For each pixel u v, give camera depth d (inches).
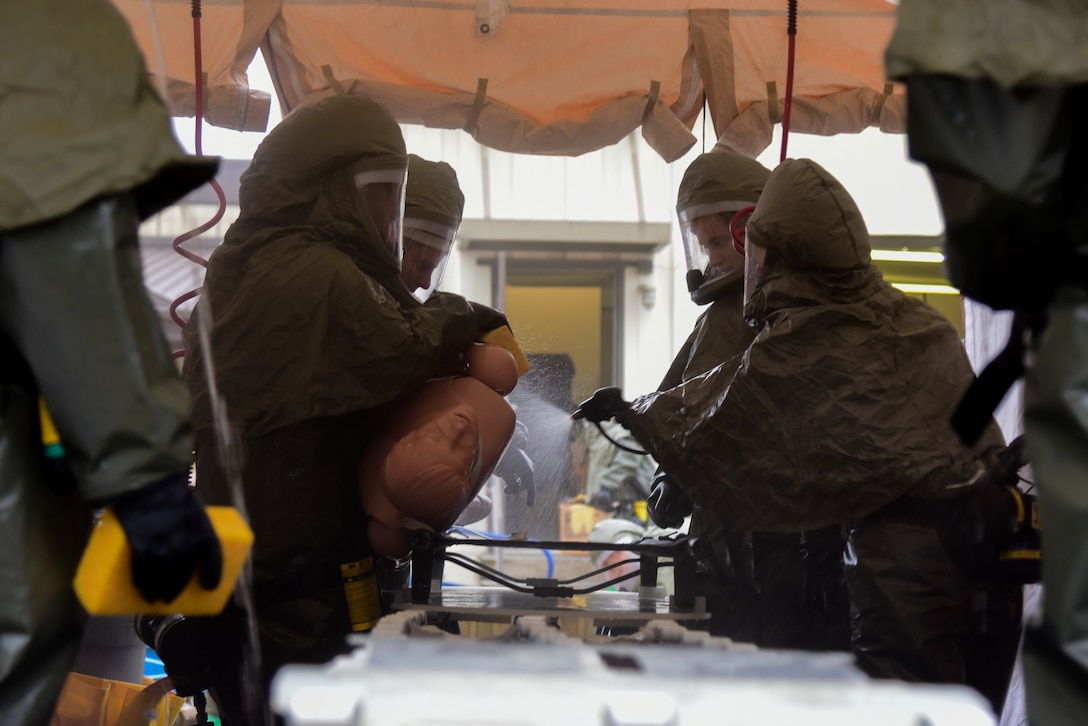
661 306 274.4
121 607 62.5
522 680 41.1
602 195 275.9
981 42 60.0
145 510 61.7
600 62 173.8
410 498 112.3
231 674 117.5
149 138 64.0
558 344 273.1
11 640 63.6
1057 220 62.5
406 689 39.4
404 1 169.5
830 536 131.4
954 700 40.7
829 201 124.6
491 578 114.3
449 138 273.3
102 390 62.0
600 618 101.5
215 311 117.0
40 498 66.2
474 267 272.4
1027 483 118.0
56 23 64.8
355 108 121.6
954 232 63.5
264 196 119.2
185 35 164.6
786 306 125.0
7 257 62.4
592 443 252.8
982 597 115.6
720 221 146.6
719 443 124.4
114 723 135.8
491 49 172.6
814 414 119.6
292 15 169.0
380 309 115.0
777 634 133.0
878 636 114.7
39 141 62.2
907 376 120.6
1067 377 62.2
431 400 123.4
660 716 37.8
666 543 113.2
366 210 119.4
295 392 112.5
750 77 175.0
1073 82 59.2
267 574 113.1
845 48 174.7
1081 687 60.3
